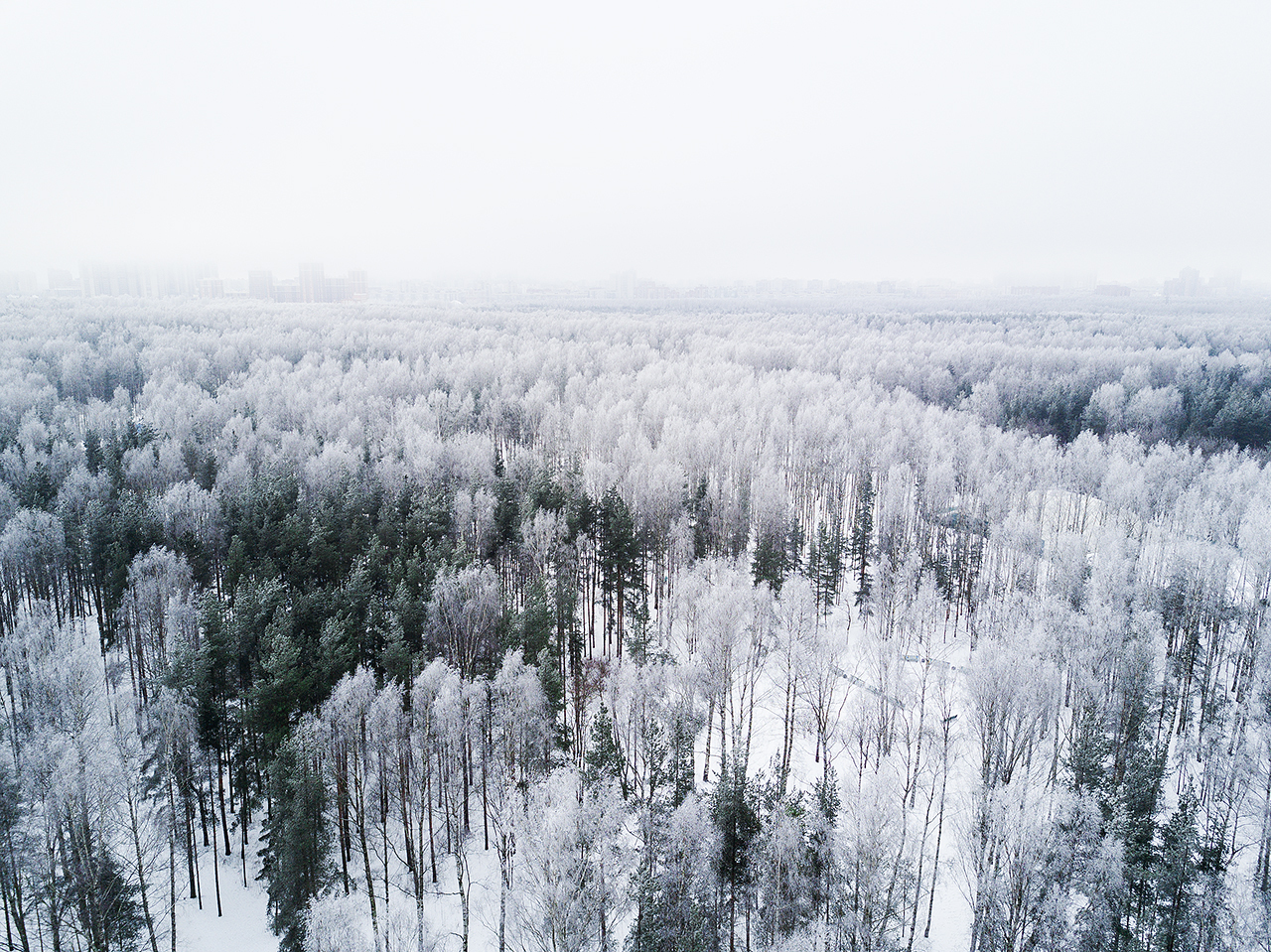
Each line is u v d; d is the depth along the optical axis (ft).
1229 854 155.33
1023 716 161.38
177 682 162.09
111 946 132.16
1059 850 121.80
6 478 296.71
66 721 157.48
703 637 187.21
